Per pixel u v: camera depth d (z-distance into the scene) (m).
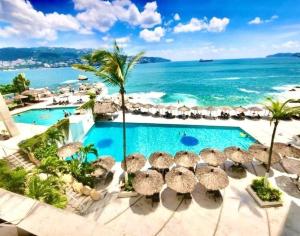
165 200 11.35
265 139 20.34
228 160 15.75
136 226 9.64
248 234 9.08
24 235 2.29
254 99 44.56
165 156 14.06
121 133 24.73
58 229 2.20
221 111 29.73
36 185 9.34
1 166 11.41
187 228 9.48
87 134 23.72
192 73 116.38
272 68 128.75
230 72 113.62
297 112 9.57
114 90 60.75
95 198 11.45
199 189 12.20
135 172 13.45
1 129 19.98
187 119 27.48
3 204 2.63
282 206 10.71
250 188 11.80
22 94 37.94
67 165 13.34
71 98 43.59
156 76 106.12
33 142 14.86
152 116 29.09
